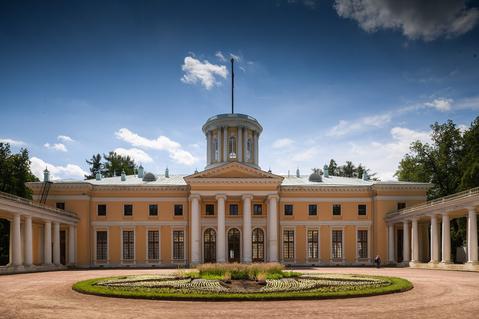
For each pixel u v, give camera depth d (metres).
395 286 24.39
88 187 55.31
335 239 57.12
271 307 18.62
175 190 56.78
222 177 53.97
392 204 56.41
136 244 55.88
